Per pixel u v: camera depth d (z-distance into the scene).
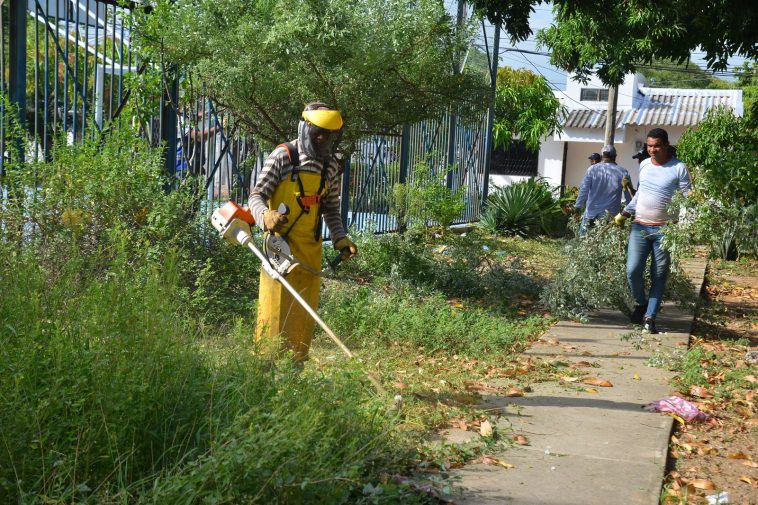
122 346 3.74
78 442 3.28
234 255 8.16
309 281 5.27
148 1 9.09
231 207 5.11
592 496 4.12
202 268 7.75
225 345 4.98
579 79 17.69
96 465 3.42
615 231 9.34
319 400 4.01
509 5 10.84
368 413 4.40
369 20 9.03
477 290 10.12
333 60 8.88
